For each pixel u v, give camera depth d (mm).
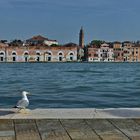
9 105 26531
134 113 11453
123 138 8641
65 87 45781
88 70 125875
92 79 67625
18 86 47625
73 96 32906
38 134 9039
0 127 9758
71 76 80750
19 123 10203
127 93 36094
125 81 60562
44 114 11297
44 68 149500
